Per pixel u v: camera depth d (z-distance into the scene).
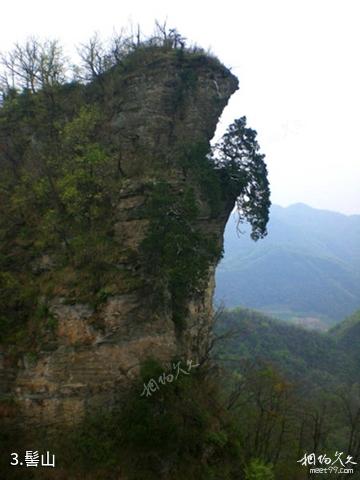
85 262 19.06
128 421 16.89
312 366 75.75
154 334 18.92
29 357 17.70
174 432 16.84
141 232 19.11
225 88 23.53
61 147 22.38
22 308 19.09
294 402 30.36
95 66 24.41
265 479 19.11
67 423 17.19
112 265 18.86
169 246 16.97
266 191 22.89
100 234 19.67
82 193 20.05
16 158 23.91
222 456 19.03
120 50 24.03
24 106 24.70
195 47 23.28
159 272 18.39
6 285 19.33
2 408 17.42
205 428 18.39
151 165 20.95
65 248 19.66
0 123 24.50
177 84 22.12
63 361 17.61
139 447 16.81
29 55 25.48
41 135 23.77
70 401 17.36
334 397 44.47
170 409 17.36
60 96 24.48
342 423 36.97
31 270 19.91
